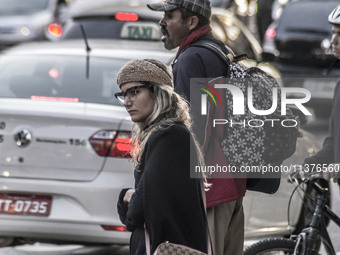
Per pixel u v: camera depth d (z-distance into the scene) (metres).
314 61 49.59
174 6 14.42
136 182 11.40
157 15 30.47
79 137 17.55
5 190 17.66
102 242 17.55
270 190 13.94
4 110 17.72
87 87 18.95
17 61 20.09
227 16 32.16
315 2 51.03
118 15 30.89
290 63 49.97
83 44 21.72
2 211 17.64
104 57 20.11
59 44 21.97
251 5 57.09
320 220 14.67
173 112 11.28
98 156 17.48
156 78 11.27
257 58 32.66
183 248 10.93
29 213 17.55
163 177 10.88
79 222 17.39
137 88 11.27
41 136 17.62
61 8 55.41
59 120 17.58
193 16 14.46
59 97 18.69
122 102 11.54
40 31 53.66
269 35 51.38
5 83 19.27
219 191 13.32
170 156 10.94
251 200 18.61
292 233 19.36
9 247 19.73
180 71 13.82
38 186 17.50
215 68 13.89
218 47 14.27
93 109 17.83
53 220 17.45
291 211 19.14
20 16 54.28
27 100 18.36
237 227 13.92
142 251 11.16
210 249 11.27
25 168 17.64
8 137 17.72
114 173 17.47
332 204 23.31
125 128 17.53
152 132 11.09
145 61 11.35
